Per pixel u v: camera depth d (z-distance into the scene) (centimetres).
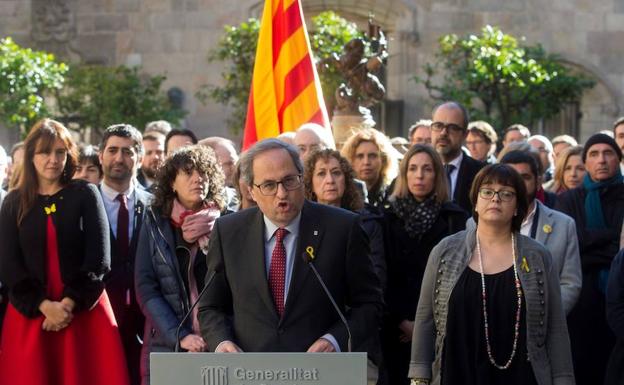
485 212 901
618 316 1020
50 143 1040
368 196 1266
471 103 2689
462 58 2775
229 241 846
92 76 2752
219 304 855
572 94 2755
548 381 882
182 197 1035
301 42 1455
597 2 2992
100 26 2991
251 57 2697
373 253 1111
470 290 894
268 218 839
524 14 2992
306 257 829
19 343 1032
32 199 1044
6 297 1123
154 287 1021
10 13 2992
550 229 1099
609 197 1252
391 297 1143
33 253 1035
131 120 2759
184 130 1479
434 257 920
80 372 1030
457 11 2991
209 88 2970
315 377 738
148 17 2984
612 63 3006
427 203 1151
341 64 1777
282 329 824
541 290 886
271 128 1452
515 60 2644
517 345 882
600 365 1213
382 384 1093
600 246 1210
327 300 829
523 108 2703
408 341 1141
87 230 1042
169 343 982
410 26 2991
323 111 1450
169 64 2984
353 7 3036
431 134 1452
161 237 1027
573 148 1467
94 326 1038
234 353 741
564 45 2998
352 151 1267
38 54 2628
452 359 895
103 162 1137
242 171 834
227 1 2977
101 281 1040
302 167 829
